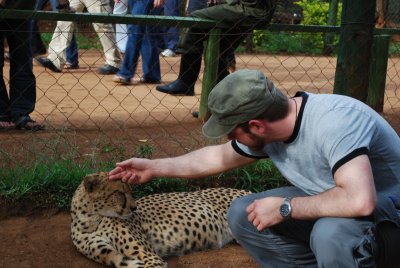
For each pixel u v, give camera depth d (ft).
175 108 18.71
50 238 11.04
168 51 34.78
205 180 12.89
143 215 11.05
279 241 9.02
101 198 10.65
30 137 14.64
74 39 27.22
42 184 11.94
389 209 8.14
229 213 9.29
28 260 10.31
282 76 28.25
